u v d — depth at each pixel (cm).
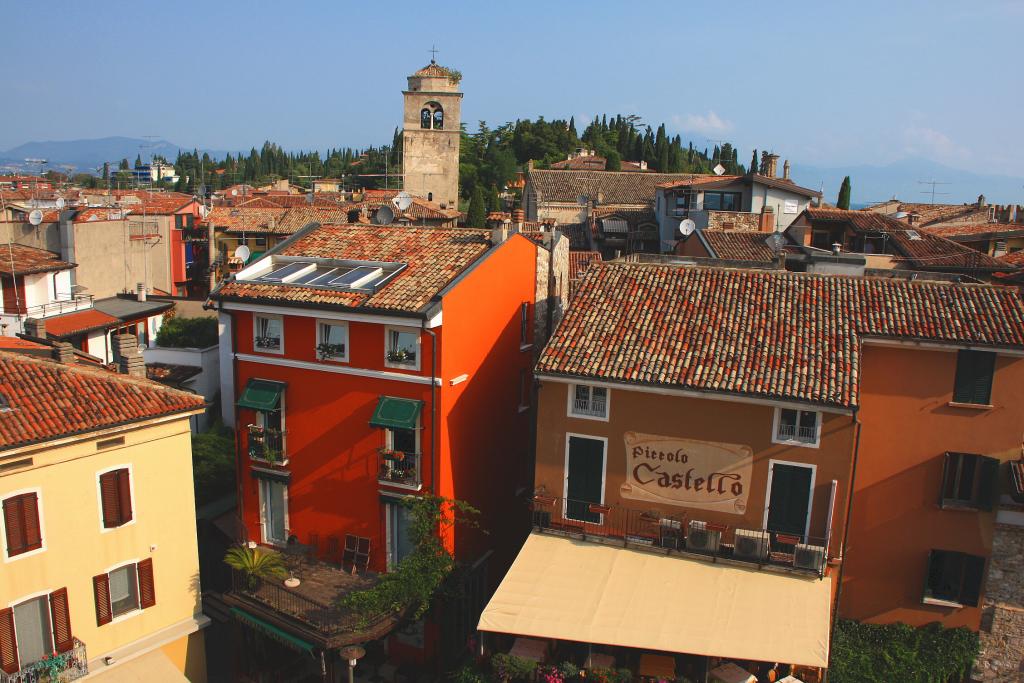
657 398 2414
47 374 2381
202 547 3291
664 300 2652
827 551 2303
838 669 2384
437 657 2791
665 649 2048
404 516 2769
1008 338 2275
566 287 4016
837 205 8006
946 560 2411
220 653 2991
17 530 2161
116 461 2370
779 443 2319
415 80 8781
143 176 18888
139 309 4875
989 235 5478
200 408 2533
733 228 5188
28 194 7838
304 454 2889
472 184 12469
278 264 3122
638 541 2445
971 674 2412
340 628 2453
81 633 2330
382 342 2694
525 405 3434
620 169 12494
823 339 2392
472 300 2827
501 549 3284
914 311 2442
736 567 2341
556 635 2108
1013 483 2248
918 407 2377
